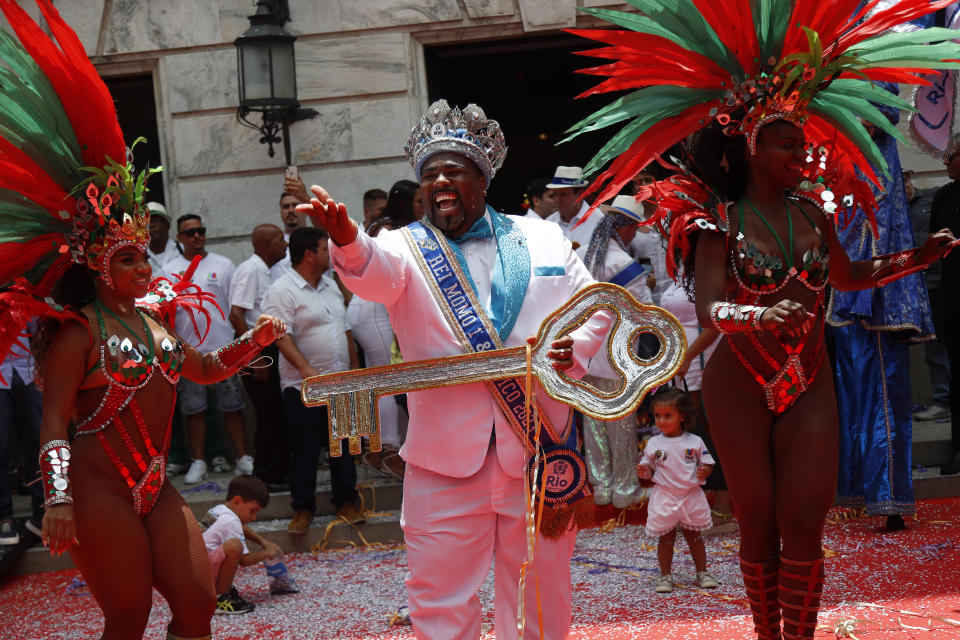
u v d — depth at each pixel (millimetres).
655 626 4578
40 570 6730
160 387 3461
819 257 3568
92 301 3494
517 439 3367
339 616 5176
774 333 3467
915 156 8508
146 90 10461
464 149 3484
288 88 8188
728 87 3652
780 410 3547
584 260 6742
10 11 3256
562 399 3311
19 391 6691
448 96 12906
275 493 7195
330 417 3354
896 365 6070
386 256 3363
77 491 3289
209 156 8688
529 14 8453
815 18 3607
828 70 3559
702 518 5156
